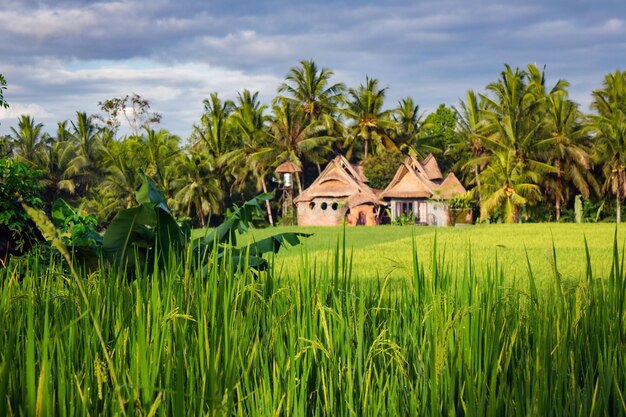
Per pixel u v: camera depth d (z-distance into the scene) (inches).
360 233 1556.3
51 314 160.2
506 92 2308.1
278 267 549.6
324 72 2728.8
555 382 123.6
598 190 2294.5
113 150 2596.0
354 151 2960.1
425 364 125.7
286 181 2434.8
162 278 171.9
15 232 337.7
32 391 88.0
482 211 2180.1
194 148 2903.5
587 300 148.5
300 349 128.1
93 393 109.9
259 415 108.3
